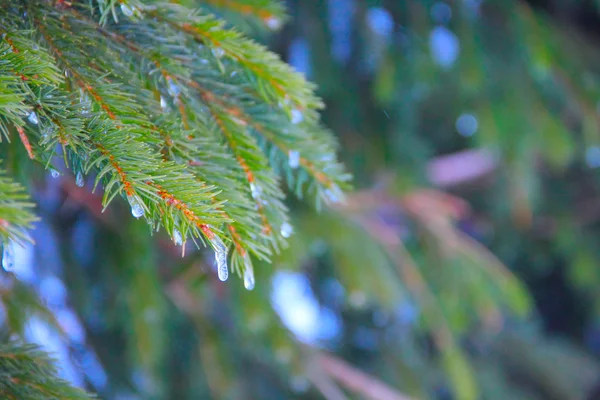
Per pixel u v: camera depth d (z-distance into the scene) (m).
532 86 2.15
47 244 1.46
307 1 1.93
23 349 0.92
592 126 2.11
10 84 0.87
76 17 0.93
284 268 1.51
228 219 0.87
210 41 0.94
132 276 1.56
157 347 1.58
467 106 2.27
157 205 0.87
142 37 0.94
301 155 0.97
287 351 1.70
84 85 0.91
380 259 1.83
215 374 1.85
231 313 1.77
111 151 0.87
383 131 2.11
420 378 2.49
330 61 1.95
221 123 0.95
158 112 0.92
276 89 0.95
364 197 2.09
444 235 2.24
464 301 2.17
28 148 0.88
